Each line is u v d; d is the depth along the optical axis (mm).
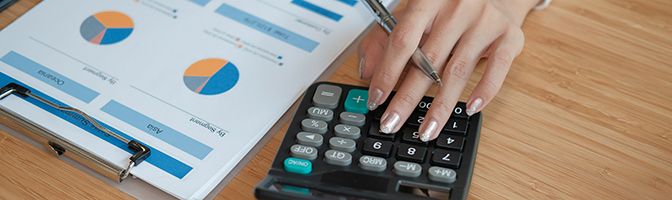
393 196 591
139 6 792
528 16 787
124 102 690
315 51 745
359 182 604
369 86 693
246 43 752
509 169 639
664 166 643
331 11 791
